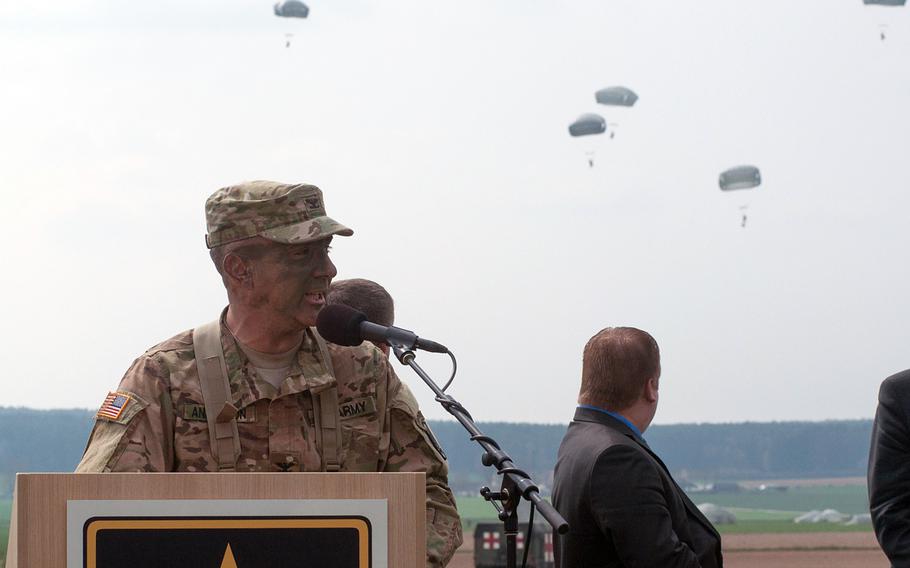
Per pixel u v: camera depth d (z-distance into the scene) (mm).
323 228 3227
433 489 3328
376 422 3330
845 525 44219
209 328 3307
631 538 3863
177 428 3180
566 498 4031
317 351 3330
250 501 2477
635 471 3924
